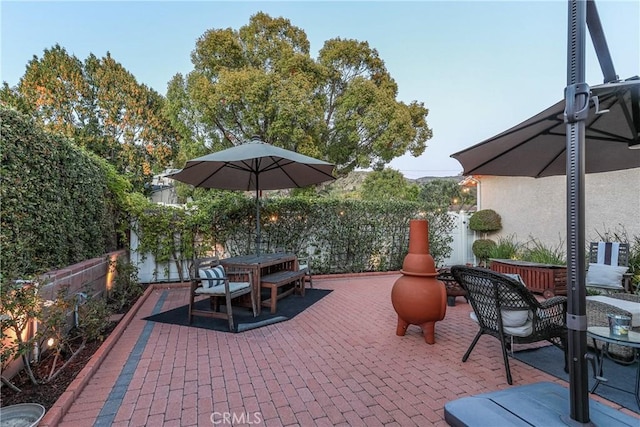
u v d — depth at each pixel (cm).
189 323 439
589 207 680
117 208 654
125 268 562
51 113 1307
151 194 1546
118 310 495
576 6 179
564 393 238
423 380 280
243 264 485
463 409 218
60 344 285
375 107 1025
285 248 779
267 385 273
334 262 825
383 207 853
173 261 722
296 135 922
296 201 779
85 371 283
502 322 289
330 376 288
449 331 406
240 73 921
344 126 1049
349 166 1186
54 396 248
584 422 189
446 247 923
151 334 399
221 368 305
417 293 358
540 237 794
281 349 350
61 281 350
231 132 1018
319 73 1041
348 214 823
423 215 902
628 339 242
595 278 517
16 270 273
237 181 638
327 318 464
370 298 585
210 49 984
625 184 626
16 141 315
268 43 1034
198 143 1021
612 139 295
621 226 630
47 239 366
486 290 297
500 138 290
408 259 371
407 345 360
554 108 235
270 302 517
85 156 484
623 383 269
